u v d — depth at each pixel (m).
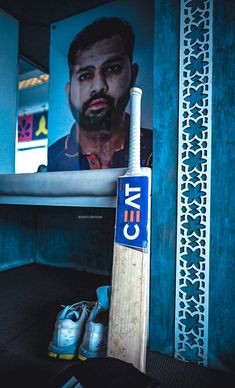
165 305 1.35
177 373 1.19
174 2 1.37
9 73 2.79
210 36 1.28
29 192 1.70
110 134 2.77
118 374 0.87
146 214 1.19
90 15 2.87
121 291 1.18
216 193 1.25
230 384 1.12
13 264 2.90
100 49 2.83
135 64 2.65
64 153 3.03
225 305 1.22
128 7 2.69
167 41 1.38
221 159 1.24
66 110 3.03
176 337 1.31
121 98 2.72
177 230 1.32
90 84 2.88
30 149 5.30
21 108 5.30
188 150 1.31
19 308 1.84
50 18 2.96
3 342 1.40
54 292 2.17
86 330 1.24
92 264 2.79
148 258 1.17
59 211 3.03
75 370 0.89
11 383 1.08
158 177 1.38
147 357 1.31
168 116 1.37
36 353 1.30
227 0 1.25
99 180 1.42
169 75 1.37
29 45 3.34
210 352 1.24
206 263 1.26
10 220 2.85
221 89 1.25
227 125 1.23
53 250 3.05
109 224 2.72
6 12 2.77
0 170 2.67
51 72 3.12
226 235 1.22
